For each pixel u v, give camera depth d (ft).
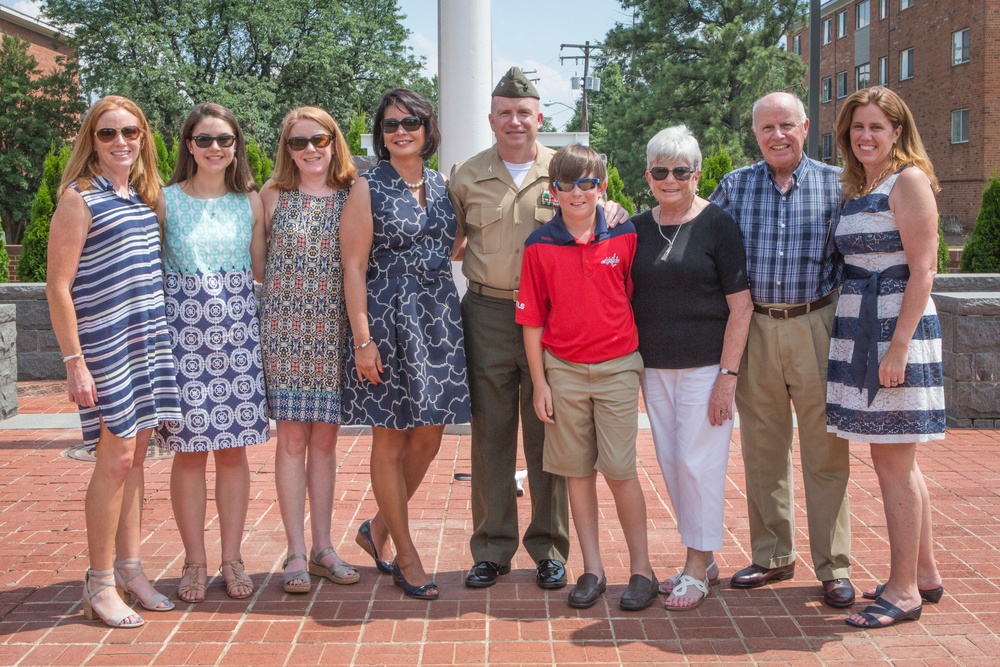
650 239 12.42
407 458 13.78
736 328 12.19
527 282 12.47
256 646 11.46
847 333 11.90
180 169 12.65
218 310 12.36
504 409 13.38
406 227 12.51
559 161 12.00
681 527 12.69
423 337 12.63
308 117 12.68
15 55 118.11
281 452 13.35
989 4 94.84
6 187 116.26
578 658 11.10
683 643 11.48
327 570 13.55
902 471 11.91
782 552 13.29
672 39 116.16
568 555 14.33
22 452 21.38
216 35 117.50
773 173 12.46
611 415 12.36
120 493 12.05
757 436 12.95
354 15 127.03
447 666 10.91
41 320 30.53
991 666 10.82
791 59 114.42
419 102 12.49
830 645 11.39
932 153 106.11
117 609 12.07
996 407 22.97
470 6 20.88
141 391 11.87
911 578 12.05
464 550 14.94
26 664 10.98
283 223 12.84
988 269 40.52
